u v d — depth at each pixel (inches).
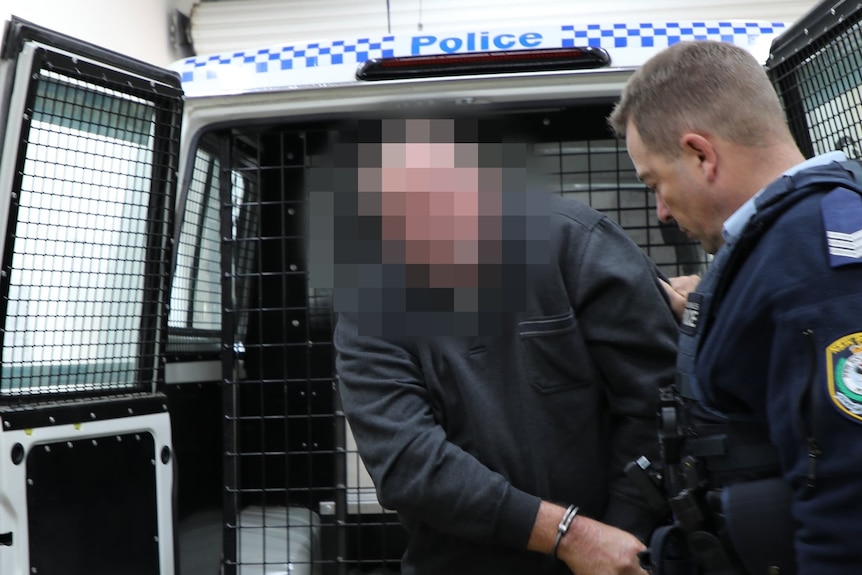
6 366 76.7
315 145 97.8
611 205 94.0
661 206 54.0
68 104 79.4
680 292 73.4
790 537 43.8
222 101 90.9
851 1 66.3
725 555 46.9
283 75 90.0
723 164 48.2
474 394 62.9
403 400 63.3
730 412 46.5
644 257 65.7
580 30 87.9
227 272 91.1
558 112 91.7
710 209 49.4
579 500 63.7
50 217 79.2
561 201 67.1
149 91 84.6
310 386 90.7
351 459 93.6
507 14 198.8
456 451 61.6
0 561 74.9
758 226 43.8
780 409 41.6
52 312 80.4
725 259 45.5
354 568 91.7
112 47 174.2
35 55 73.7
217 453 105.7
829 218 41.4
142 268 88.4
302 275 100.1
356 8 202.4
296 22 204.1
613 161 93.6
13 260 76.5
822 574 39.2
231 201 92.0
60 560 78.2
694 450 48.3
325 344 90.8
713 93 48.0
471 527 60.5
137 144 86.1
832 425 39.1
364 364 64.3
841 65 71.2
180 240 95.7
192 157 92.4
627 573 58.7
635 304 62.5
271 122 91.0
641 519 63.1
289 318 101.0
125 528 84.1
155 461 87.4
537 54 86.9
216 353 107.3
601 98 86.8
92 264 83.3
